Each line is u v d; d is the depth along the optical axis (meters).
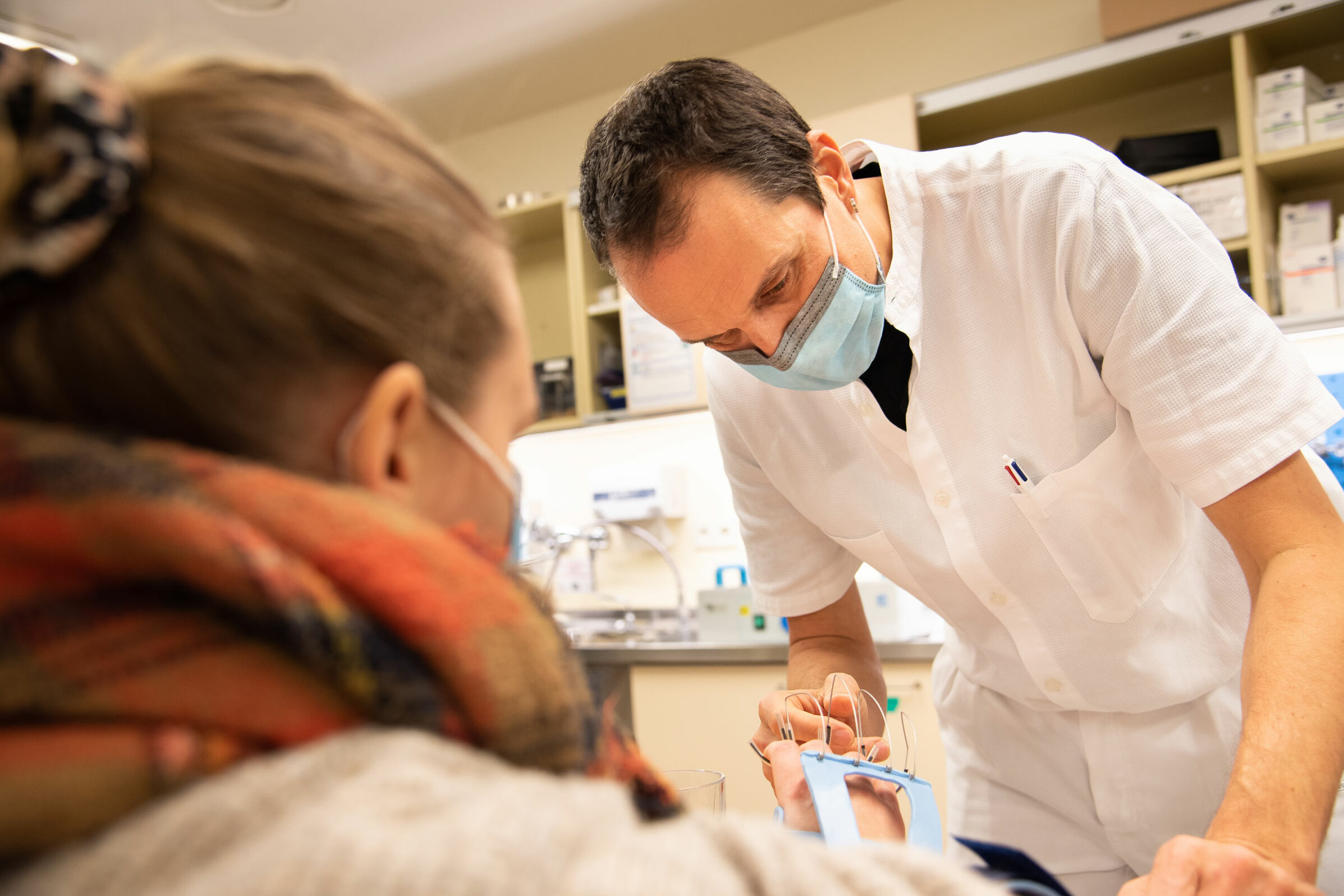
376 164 0.49
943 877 0.43
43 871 0.35
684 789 0.94
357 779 0.37
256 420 0.45
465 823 0.35
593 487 3.79
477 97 4.48
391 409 0.47
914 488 1.47
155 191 0.44
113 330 0.43
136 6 3.58
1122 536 1.35
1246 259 2.97
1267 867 0.80
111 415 0.44
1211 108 3.29
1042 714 1.54
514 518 0.61
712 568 3.75
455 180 0.54
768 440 1.56
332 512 0.41
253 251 0.45
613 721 0.64
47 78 0.40
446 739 0.42
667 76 1.19
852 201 1.32
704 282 1.17
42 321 0.43
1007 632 1.50
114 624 0.38
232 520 0.38
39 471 0.37
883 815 0.97
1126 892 0.83
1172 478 1.18
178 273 0.44
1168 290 1.15
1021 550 1.39
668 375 3.71
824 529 1.59
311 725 0.39
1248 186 2.86
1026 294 1.29
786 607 1.66
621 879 0.36
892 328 1.40
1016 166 1.29
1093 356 1.29
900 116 3.35
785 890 0.39
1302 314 2.75
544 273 4.62
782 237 1.17
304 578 0.39
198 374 0.44
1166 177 2.98
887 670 2.68
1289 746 0.91
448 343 0.51
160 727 0.37
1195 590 1.42
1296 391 1.09
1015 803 1.59
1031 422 1.35
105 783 0.35
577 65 4.24
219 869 0.34
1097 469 1.32
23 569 0.38
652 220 1.15
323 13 3.76
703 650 2.90
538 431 4.04
